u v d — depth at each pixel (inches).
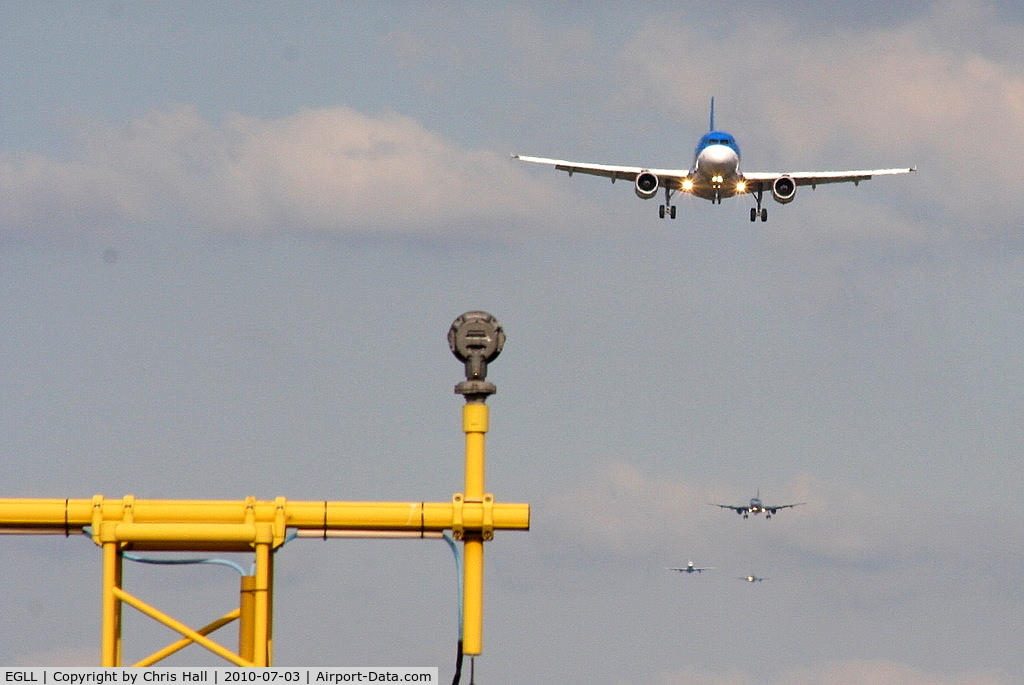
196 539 2591.0
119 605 2632.9
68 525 2625.5
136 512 2615.7
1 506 2608.3
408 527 2647.6
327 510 2632.9
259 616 2605.8
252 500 2630.4
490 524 2645.2
